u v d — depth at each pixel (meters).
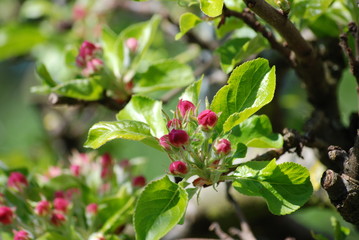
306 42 0.72
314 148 0.73
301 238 0.96
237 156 0.68
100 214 0.78
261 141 0.69
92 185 0.82
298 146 0.71
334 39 0.78
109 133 0.66
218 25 0.73
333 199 0.66
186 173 0.66
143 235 0.64
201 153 0.66
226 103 0.67
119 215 0.77
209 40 0.98
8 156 1.11
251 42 0.73
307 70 0.75
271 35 0.74
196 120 0.66
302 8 0.73
